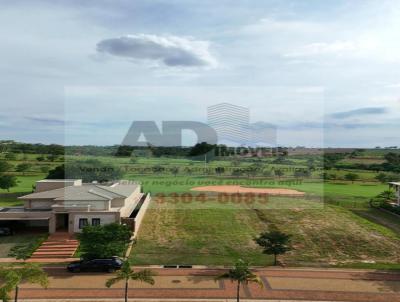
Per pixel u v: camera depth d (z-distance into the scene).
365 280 31.62
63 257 36.38
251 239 43.69
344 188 81.44
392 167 109.62
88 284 29.64
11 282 23.02
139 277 25.78
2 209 46.44
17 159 117.12
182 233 45.41
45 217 43.53
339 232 47.25
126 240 36.66
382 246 42.12
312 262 36.50
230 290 28.94
